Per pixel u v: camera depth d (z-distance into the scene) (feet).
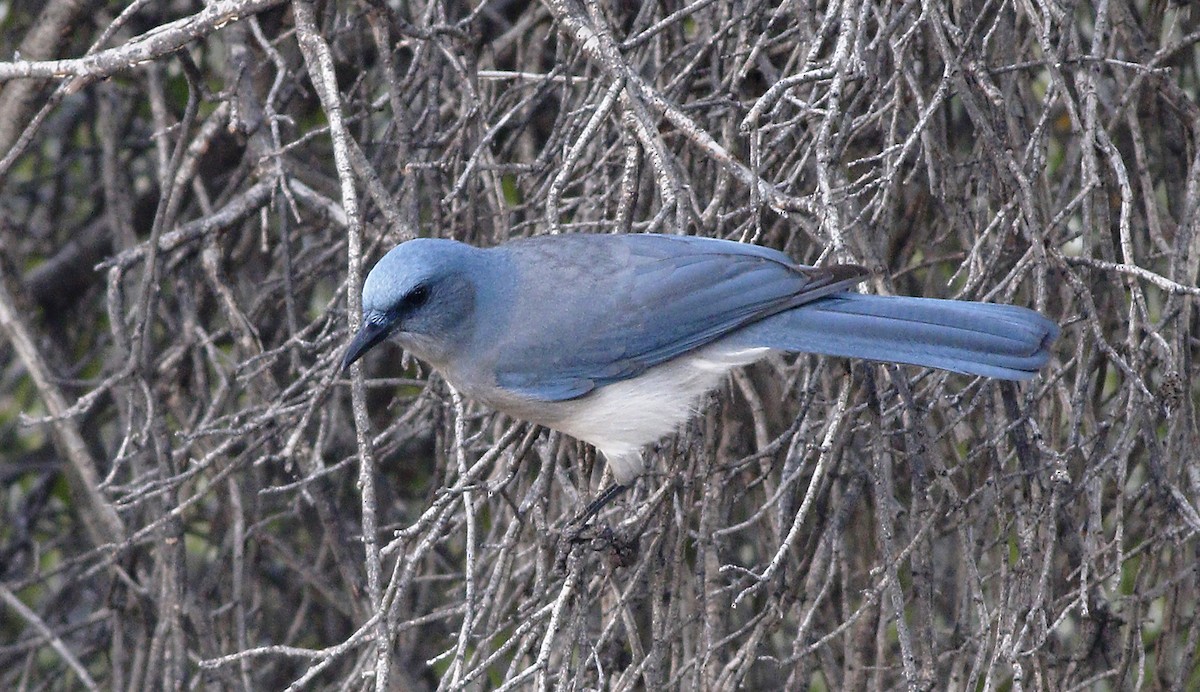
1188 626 37.47
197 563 54.13
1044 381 33.42
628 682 29.66
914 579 29.81
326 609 49.21
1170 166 37.78
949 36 33.96
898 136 36.40
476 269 33.81
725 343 33.30
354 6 45.98
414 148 36.45
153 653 39.88
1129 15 36.29
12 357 56.59
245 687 40.24
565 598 28.35
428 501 37.73
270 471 47.67
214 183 51.49
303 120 49.08
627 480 33.63
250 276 50.11
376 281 33.12
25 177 59.41
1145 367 32.58
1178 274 31.81
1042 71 44.37
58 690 55.57
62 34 44.29
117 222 48.88
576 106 39.86
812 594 33.86
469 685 29.76
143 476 39.55
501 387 33.91
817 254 37.88
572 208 40.11
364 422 27.20
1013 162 30.50
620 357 33.47
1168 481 30.30
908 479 39.27
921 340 30.30
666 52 39.34
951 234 40.42
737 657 30.71
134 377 37.88
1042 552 31.35
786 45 37.47
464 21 37.32
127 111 52.85
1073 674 32.30
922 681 28.73
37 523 54.65
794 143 36.19
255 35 40.78
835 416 28.50
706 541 32.40
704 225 32.71
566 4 32.40
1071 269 30.14
